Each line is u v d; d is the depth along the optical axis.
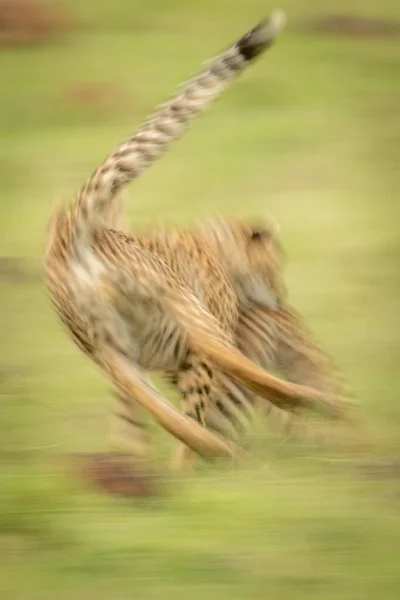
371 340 32.88
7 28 65.62
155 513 21.59
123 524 21.08
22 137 53.47
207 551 20.09
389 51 63.38
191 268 25.16
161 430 27.12
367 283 37.41
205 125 53.78
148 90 59.41
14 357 31.53
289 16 68.25
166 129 23.23
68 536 20.69
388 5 69.56
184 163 49.62
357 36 64.94
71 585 19.22
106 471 23.66
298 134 53.12
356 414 26.50
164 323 23.27
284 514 21.42
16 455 25.05
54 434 26.36
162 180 47.84
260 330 27.45
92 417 27.38
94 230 22.80
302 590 19.00
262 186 47.41
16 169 49.72
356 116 55.50
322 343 32.56
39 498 22.20
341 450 25.30
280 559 19.86
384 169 48.97
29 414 27.56
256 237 27.45
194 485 22.95
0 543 20.48
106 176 22.77
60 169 49.84
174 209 44.81
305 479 23.27
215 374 24.83
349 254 40.28
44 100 57.69
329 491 22.55
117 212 24.80
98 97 57.97
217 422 25.56
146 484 23.05
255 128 53.66
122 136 53.50
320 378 27.66
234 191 46.81
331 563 19.73
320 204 45.16
